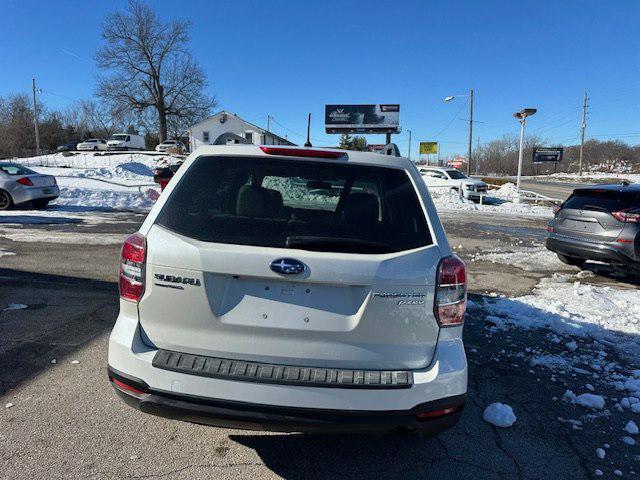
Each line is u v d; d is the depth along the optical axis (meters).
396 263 2.45
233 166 2.76
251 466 2.82
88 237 10.35
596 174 83.00
